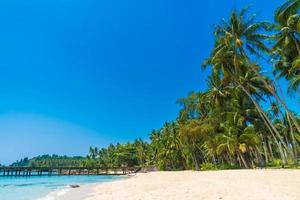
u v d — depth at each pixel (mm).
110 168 106875
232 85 48281
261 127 49500
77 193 22984
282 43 34188
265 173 26984
